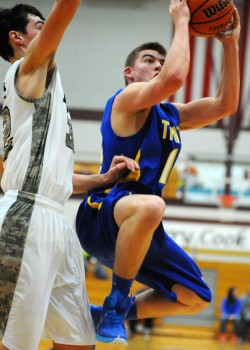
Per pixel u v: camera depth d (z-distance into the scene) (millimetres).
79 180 5480
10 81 5102
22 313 4711
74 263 5070
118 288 4891
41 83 4953
